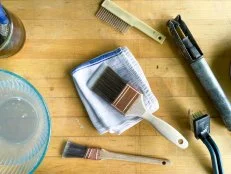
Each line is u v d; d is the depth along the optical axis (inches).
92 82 28.1
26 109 28.9
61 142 28.8
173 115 29.1
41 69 29.3
